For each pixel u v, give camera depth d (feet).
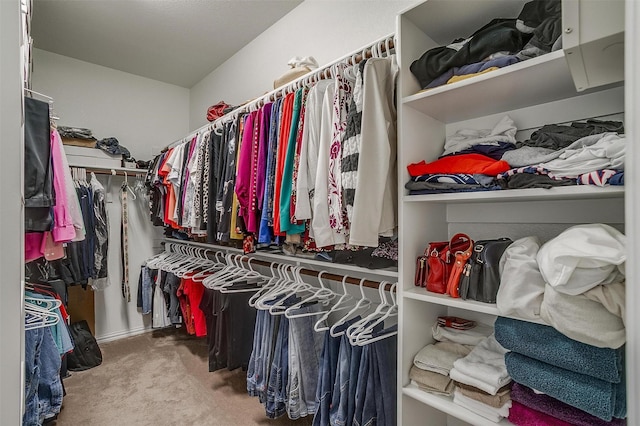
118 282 10.34
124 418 6.05
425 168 3.78
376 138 3.62
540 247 3.11
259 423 5.80
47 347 5.45
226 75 10.06
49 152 4.24
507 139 3.73
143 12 7.69
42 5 7.35
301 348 5.01
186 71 10.82
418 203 4.09
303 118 4.53
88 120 10.12
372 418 3.87
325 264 5.09
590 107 3.57
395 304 4.21
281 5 7.45
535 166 3.02
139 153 11.09
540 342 2.84
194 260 8.93
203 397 6.68
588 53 2.36
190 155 7.45
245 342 6.25
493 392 3.11
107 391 6.97
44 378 5.37
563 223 3.76
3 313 2.33
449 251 3.74
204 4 7.41
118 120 10.68
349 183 3.68
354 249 4.37
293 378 4.94
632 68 1.55
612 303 2.41
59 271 8.13
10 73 2.41
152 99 11.39
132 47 9.27
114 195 10.32
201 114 11.45
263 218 4.90
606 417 2.47
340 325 4.47
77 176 8.98
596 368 2.53
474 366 3.38
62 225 4.90
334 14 6.53
